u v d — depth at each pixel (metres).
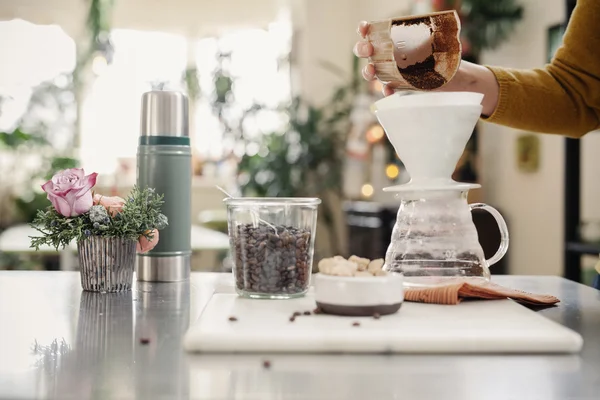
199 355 0.70
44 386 0.58
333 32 5.79
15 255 3.84
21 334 0.79
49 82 5.95
